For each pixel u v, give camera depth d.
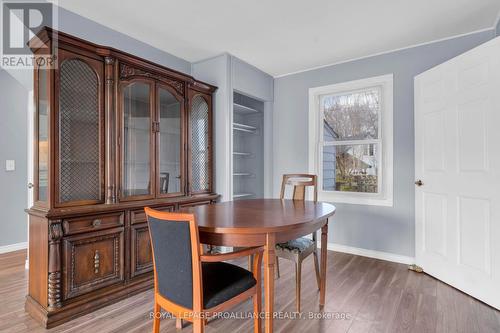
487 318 1.88
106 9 2.25
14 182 3.26
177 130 2.73
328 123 3.58
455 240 2.33
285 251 2.05
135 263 2.24
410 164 2.94
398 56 3.02
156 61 3.00
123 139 2.20
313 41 2.83
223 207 2.07
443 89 2.45
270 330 1.44
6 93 3.18
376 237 3.15
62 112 1.88
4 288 2.31
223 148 3.16
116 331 1.73
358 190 3.35
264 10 2.27
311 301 2.13
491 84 2.04
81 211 1.88
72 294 1.87
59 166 1.84
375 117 3.24
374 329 1.76
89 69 2.02
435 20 2.41
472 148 2.19
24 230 3.34
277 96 3.94
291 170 3.81
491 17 2.36
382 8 2.23
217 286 1.38
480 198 2.12
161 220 1.29
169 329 1.77
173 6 2.21
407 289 2.33
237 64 3.30
